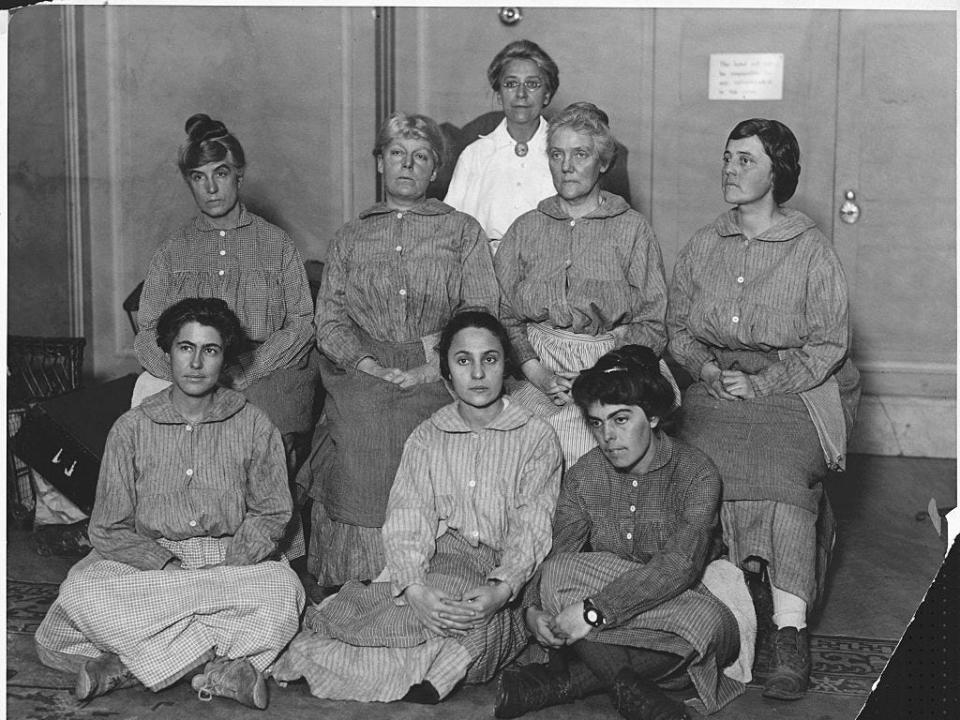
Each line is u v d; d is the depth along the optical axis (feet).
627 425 10.40
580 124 12.35
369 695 10.14
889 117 18.28
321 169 18.88
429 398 12.23
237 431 11.21
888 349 18.81
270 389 13.14
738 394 11.66
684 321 12.51
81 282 18.80
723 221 12.32
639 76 18.54
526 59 15.57
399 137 12.84
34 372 15.92
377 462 12.10
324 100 18.72
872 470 17.94
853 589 13.05
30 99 18.51
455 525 10.91
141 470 11.05
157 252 13.79
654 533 10.64
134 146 18.61
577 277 12.53
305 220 19.02
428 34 18.79
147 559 10.75
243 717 9.79
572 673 10.07
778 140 11.73
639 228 12.64
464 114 18.95
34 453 13.61
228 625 10.38
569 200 12.70
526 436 11.07
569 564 10.46
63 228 18.72
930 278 18.51
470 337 10.85
